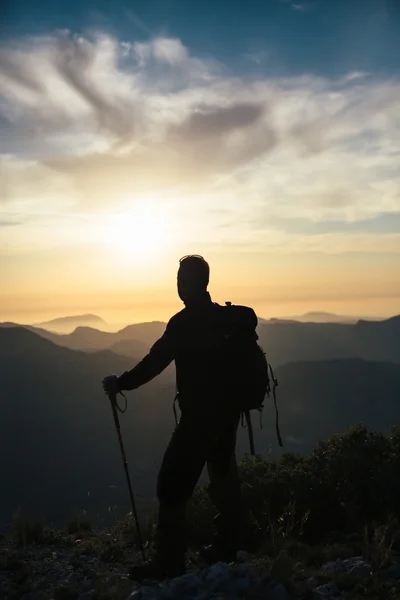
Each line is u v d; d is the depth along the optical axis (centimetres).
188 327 475
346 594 410
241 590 387
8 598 464
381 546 485
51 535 673
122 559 588
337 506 665
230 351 473
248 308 499
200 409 469
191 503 684
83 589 480
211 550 536
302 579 446
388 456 705
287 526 587
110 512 780
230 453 507
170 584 407
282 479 707
